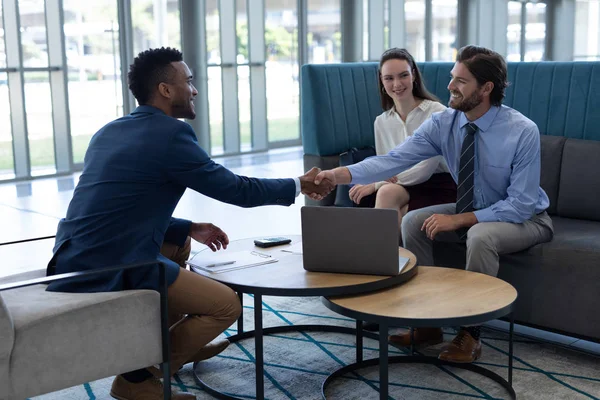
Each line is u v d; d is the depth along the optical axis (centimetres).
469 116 341
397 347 334
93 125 931
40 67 870
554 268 324
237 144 1077
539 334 354
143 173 262
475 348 311
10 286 216
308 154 460
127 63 943
